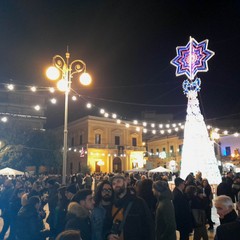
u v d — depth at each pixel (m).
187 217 6.60
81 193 4.77
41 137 39.47
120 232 4.29
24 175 25.45
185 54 20.39
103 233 4.47
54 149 40.00
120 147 53.00
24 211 5.53
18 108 48.94
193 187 7.57
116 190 4.59
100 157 51.19
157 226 5.24
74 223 4.27
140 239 4.27
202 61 19.92
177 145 57.34
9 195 9.06
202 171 19.84
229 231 3.19
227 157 41.62
